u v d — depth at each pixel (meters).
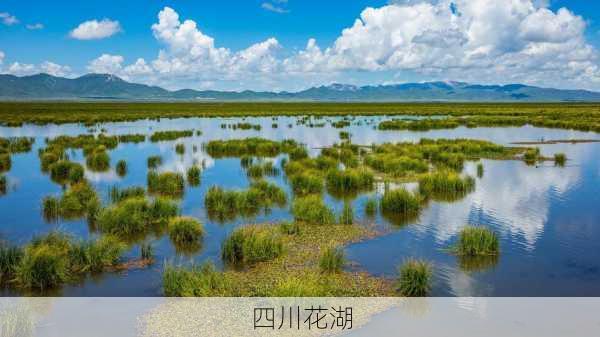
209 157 32.06
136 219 15.33
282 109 124.88
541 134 47.41
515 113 87.31
